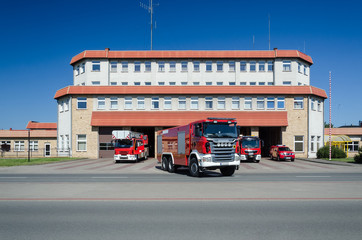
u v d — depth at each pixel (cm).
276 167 2481
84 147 3884
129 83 4372
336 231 586
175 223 644
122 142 3070
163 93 3859
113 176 1748
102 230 595
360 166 2498
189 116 3822
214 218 687
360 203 868
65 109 4056
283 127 3834
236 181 1441
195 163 1684
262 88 3850
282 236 554
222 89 3856
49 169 2314
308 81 4600
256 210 771
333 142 4191
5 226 631
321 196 985
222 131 1648
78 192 1089
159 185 1286
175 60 4406
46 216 715
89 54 4303
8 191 1121
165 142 2181
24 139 5009
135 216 710
